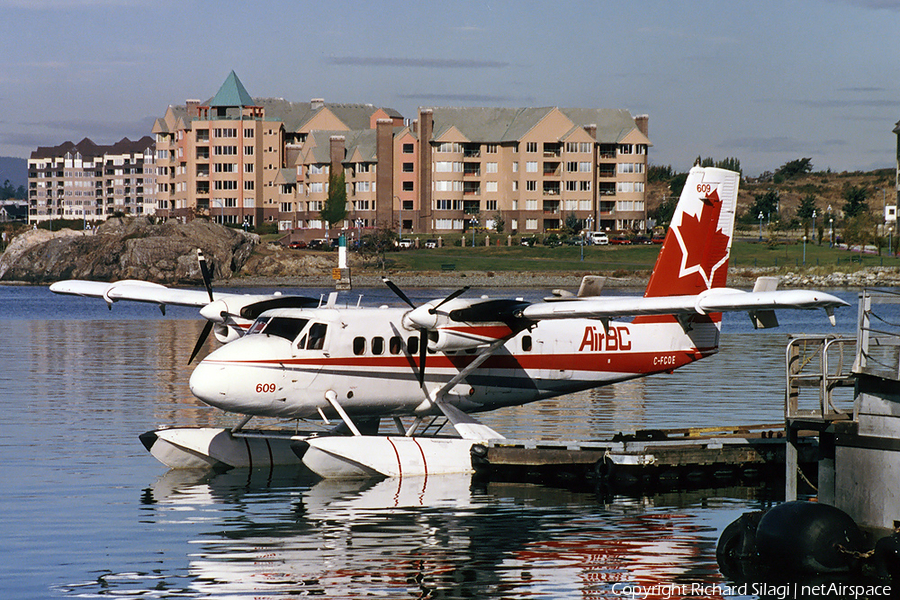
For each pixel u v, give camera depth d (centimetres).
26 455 6700
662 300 5928
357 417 6612
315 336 6147
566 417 8625
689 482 6219
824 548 4222
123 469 6309
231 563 4288
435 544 4625
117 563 4275
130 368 12250
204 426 7881
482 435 6562
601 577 4162
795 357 5056
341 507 5359
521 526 4994
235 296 6606
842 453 4581
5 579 4047
